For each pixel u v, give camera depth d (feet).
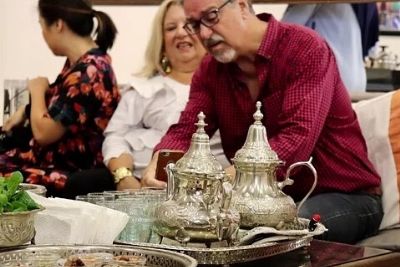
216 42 9.08
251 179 6.78
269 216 6.61
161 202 6.59
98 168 12.05
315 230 6.88
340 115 9.50
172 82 12.42
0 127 12.94
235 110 9.74
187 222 6.13
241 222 6.66
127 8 18.54
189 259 5.46
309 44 9.03
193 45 12.27
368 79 16.67
